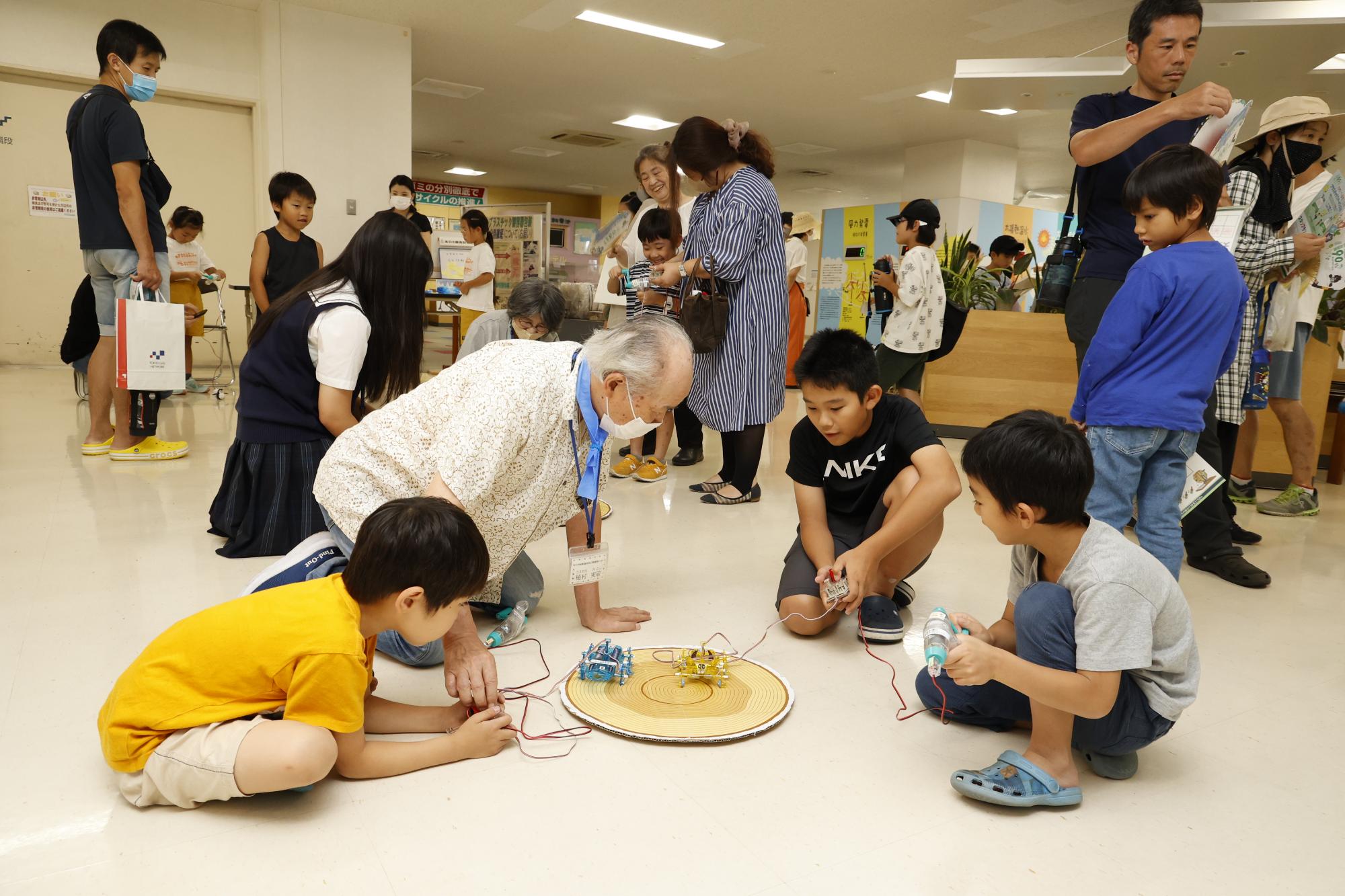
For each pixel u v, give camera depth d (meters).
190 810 1.34
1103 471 2.23
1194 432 2.20
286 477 2.56
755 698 1.77
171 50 6.74
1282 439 4.62
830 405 1.99
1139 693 1.45
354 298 2.51
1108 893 1.23
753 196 3.42
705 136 3.43
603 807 1.39
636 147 12.44
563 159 13.70
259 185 7.27
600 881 1.21
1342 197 3.67
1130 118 2.53
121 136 3.56
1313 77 6.68
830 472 2.23
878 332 11.32
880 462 2.18
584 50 7.89
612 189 16.89
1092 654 1.35
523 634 2.12
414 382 2.62
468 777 1.47
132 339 3.68
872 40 7.28
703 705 1.73
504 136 12.06
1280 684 2.02
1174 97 2.58
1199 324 2.12
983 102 6.19
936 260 5.17
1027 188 14.45
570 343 1.84
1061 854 1.32
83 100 3.63
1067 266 3.09
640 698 1.75
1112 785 1.54
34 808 1.32
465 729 1.52
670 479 4.22
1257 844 1.37
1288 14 5.26
